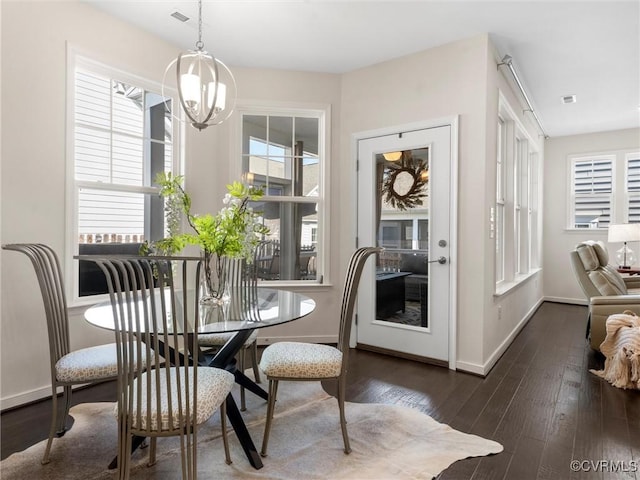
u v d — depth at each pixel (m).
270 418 1.83
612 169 5.52
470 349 2.96
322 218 3.69
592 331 3.21
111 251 2.86
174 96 3.20
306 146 3.74
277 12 2.67
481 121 2.90
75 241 2.60
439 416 2.22
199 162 3.34
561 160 5.86
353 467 1.71
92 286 2.77
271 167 3.67
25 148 2.31
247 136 3.62
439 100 3.10
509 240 4.04
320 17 2.72
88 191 2.72
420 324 3.25
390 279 3.43
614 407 2.34
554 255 5.94
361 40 3.04
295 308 2.07
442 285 3.10
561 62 3.37
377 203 3.50
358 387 2.65
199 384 1.56
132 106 2.97
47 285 1.79
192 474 1.41
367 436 1.98
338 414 2.23
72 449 1.84
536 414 2.25
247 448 1.75
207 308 2.05
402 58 3.30
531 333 4.12
